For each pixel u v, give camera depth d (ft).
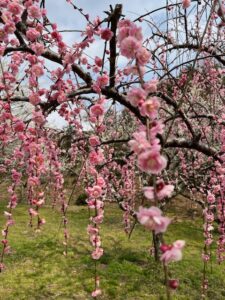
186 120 14.49
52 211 38.50
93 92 11.79
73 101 13.64
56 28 11.65
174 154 24.14
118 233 31.78
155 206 4.86
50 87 10.80
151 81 5.86
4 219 34.27
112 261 24.79
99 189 10.82
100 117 11.25
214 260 26.25
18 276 21.99
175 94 17.97
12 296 19.67
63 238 28.81
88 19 11.67
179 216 39.29
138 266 24.14
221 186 16.29
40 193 10.38
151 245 28.12
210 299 20.54
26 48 11.17
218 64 20.54
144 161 4.92
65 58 10.63
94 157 10.79
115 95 12.30
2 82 11.26
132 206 24.48
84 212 39.63
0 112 11.16
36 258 24.59
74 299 19.76
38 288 20.71
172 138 14.90
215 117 16.14
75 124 13.87
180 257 4.71
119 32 5.90
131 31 5.78
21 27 11.18
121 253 26.48
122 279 22.34
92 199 11.15
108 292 20.71
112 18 10.37
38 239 28.14
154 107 5.38
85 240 28.81
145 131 5.49
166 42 15.34
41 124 10.28
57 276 22.35
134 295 20.57
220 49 16.52
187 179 23.62
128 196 24.08
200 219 38.70
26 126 10.99
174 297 20.48
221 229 17.30
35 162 10.25
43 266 23.49
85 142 14.39
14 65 11.37
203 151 15.17
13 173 12.32
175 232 33.47
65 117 13.71
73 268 23.50
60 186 16.92
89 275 22.63
